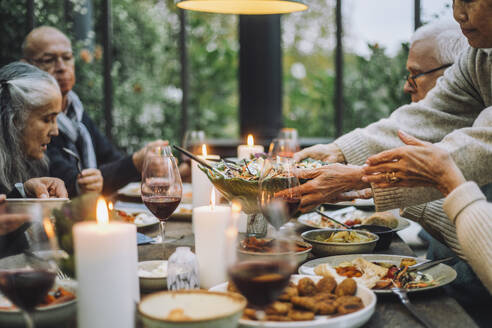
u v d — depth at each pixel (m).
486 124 1.63
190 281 1.18
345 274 1.34
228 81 7.23
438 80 2.24
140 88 5.75
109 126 4.31
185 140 2.82
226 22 7.16
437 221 1.88
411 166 1.45
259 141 4.30
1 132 2.02
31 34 2.98
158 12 6.33
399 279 1.31
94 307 0.88
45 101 2.05
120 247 0.89
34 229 1.11
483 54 1.94
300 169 1.76
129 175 2.63
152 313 0.97
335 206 2.51
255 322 0.96
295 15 6.30
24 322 1.03
